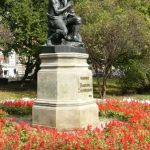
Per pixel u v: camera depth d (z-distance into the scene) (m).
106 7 26.28
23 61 36.50
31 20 30.25
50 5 12.02
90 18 24.92
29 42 31.86
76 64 11.42
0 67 53.09
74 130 10.70
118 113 13.75
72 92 11.20
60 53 11.23
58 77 11.17
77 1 28.78
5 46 32.28
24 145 8.50
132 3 29.27
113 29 23.61
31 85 37.62
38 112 11.38
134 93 30.95
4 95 27.61
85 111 11.31
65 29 11.81
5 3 32.06
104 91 26.06
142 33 24.27
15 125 10.51
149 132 10.35
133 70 28.58
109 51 24.39
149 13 29.75
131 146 8.59
